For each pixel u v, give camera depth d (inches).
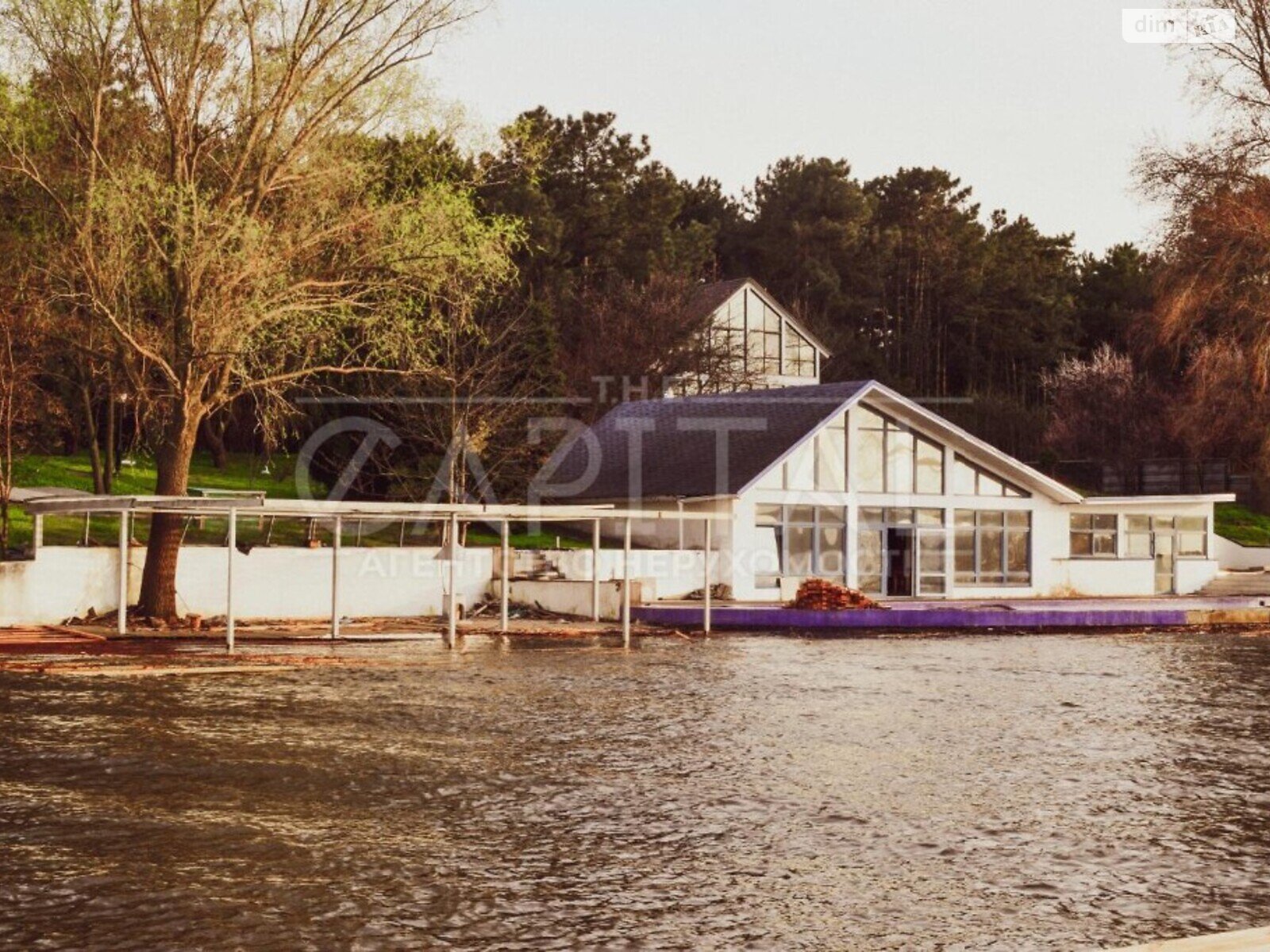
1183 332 1952.5
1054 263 4603.8
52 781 592.7
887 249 4377.5
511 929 399.9
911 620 1488.7
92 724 739.4
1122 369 3339.1
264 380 1233.4
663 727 767.1
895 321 4350.4
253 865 463.5
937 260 4323.3
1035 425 3403.1
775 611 1470.2
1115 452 3149.6
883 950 386.6
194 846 486.9
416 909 417.1
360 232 1263.5
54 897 422.9
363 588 1457.9
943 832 524.7
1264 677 1063.0
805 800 577.9
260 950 377.1
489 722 778.2
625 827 526.9
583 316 2714.1
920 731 766.5
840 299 4131.4
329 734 726.5
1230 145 1846.7
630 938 393.7
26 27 1195.3
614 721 787.4
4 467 1519.4
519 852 486.9
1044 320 4148.6
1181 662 1177.4
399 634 1266.0
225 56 1245.1
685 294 2748.5
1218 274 1856.5
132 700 835.4
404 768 636.1
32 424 1663.4
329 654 1104.2
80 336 1280.8
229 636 1066.1
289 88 1245.7
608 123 3809.1
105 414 1807.3
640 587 1526.8
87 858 467.8
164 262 1202.6
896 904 429.4
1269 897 442.6
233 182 1226.6
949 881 456.4
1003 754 696.4
